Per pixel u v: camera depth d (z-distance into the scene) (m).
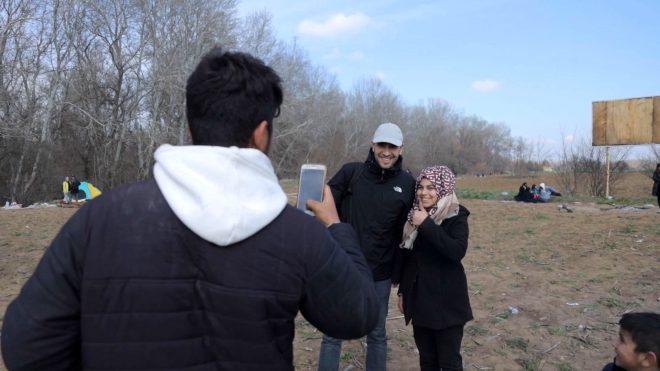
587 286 6.45
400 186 3.46
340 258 1.30
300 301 1.28
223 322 1.17
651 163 23.95
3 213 13.41
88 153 35.25
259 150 1.32
